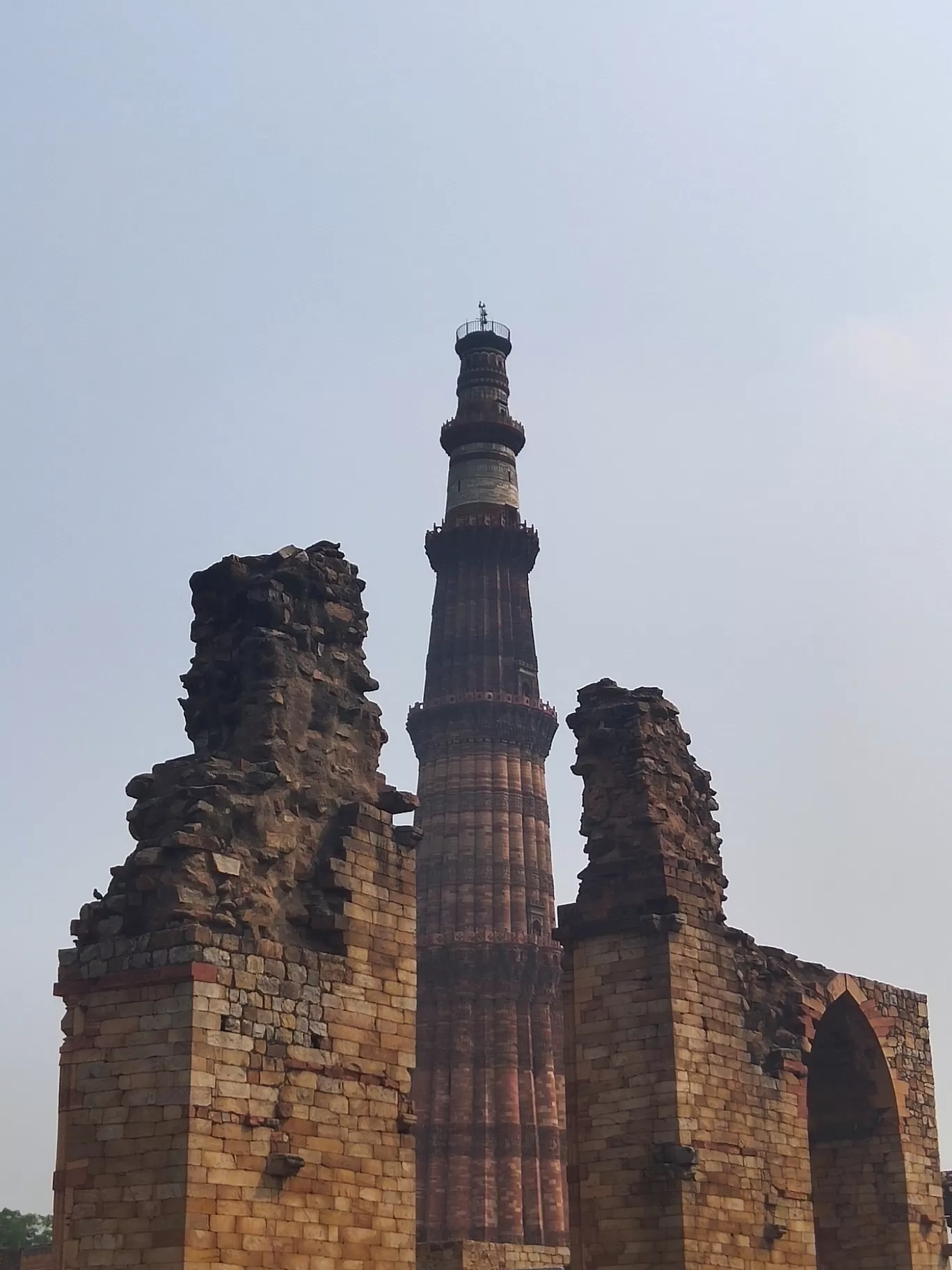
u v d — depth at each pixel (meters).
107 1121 29.92
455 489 120.38
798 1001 45.91
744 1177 41.38
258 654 34.62
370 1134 33.06
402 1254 32.91
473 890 108.00
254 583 35.50
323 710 35.34
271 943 32.03
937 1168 53.38
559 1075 105.75
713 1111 41.03
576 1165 41.00
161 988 30.31
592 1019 41.78
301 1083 31.78
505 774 111.75
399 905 35.50
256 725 34.00
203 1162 29.28
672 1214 39.28
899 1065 52.91
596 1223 40.31
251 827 32.81
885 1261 51.28
